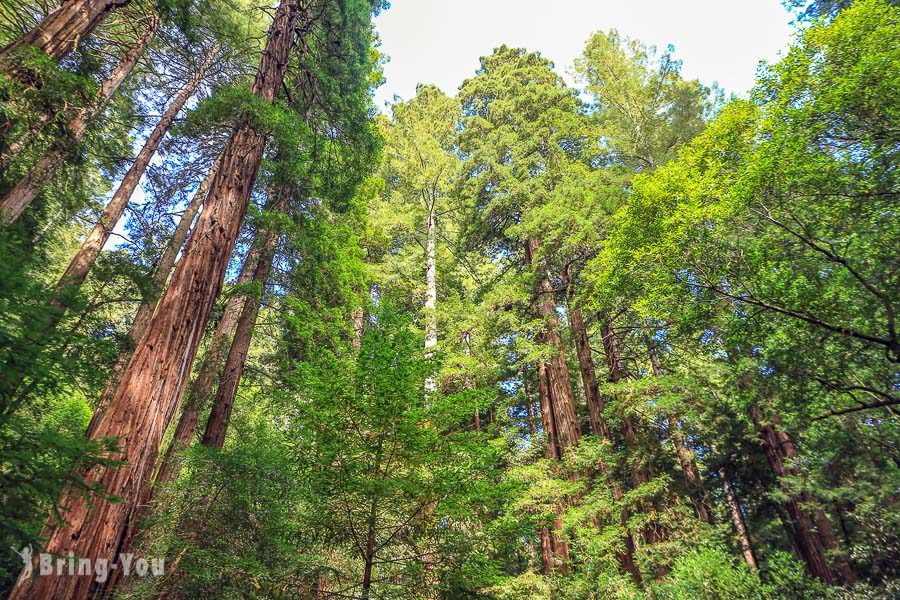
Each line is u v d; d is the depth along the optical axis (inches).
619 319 539.2
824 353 289.9
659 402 417.1
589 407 486.0
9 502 108.5
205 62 469.1
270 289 409.4
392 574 186.1
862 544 401.4
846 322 282.0
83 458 120.4
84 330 263.7
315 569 183.8
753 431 478.9
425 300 597.9
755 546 599.2
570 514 370.0
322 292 402.0
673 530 407.8
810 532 429.4
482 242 645.9
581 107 735.1
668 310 348.2
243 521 207.0
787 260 292.7
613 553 362.6
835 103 257.3
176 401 208.8
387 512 190.1
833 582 406.3
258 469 222.5
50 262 319.9
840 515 462.3
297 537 190.5
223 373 339.3
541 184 552.7
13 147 237.6
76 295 129.3
